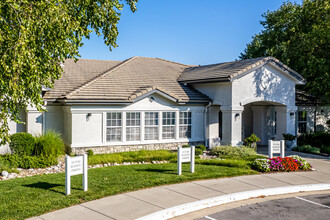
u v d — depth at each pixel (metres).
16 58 7.64
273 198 10.39
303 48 22.67
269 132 23.98
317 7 23.44
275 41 26.64
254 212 8.92
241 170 13.45
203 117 20.72
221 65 22.31
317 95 24.00
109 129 17.81
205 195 9.90
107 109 17.53
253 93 19.80
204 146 19.45
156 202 9.09
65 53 9.39
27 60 7.82
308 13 24.11
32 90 8.45
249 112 24.72
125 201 9.12
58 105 18.19
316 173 13.82
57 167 13.98
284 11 26.06
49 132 16.19
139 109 18.44
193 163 12.67
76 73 21.14
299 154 19.34
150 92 18.41
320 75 22.08
